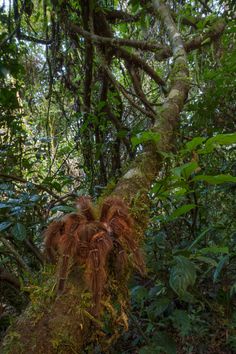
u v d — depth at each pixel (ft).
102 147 16.55
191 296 8.46
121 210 5.99
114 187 8.15
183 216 12.42
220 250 7.64
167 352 8.02
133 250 5.87
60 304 5.05
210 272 10.40
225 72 12.65
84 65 17.34
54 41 15.92
